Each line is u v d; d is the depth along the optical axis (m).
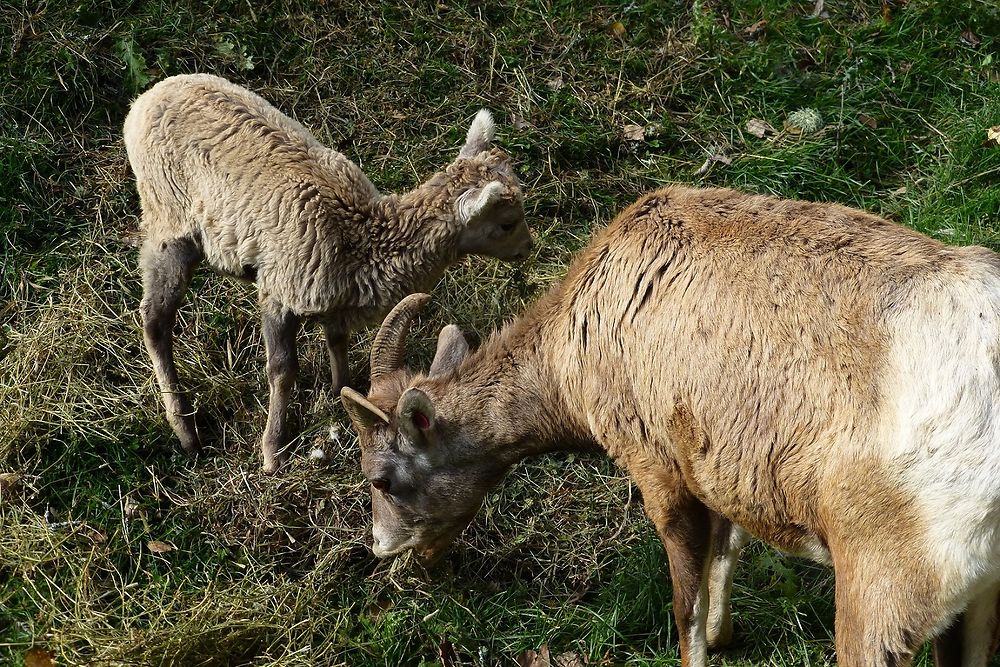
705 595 4.95
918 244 4.23
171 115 6.31
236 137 6.21
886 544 4.02
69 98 7.80
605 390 4.81
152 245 6.45
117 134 7.80
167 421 6.45
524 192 7.65
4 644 5.44
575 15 8.69
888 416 3.95
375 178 7.62
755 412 4.29
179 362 6.69
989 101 8.07
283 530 6.00
